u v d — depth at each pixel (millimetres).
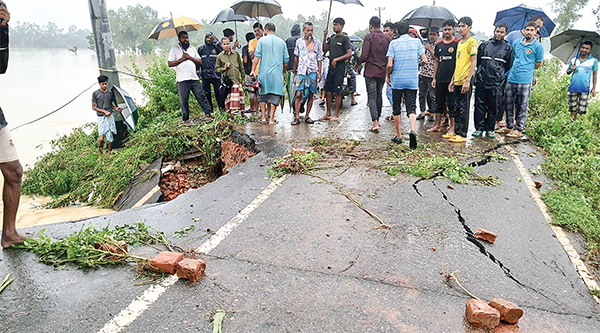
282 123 8797
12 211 3627
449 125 8391
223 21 12039
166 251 3531
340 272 3289
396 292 3045
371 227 4078
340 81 8633
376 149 6754
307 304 2887
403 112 10383
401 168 5793
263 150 6762
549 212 4582
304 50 8172
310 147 6848
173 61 8664
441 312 2834
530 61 7316
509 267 3463
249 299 2934
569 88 9227
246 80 8422
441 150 6703
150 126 9578
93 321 2715
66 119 19062
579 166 5859
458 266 3426
